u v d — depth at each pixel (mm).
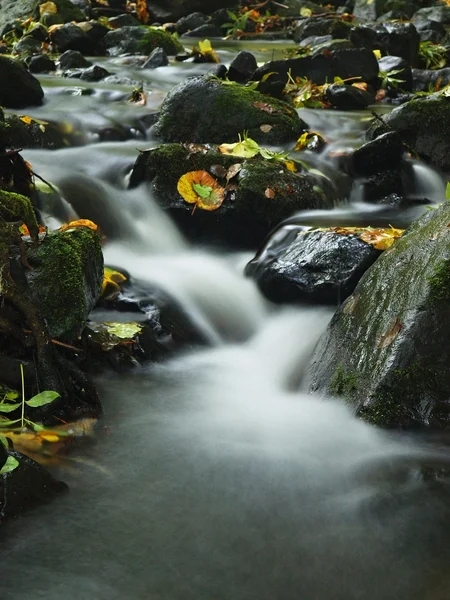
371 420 2936
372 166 5699
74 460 2678
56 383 2918
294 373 3518
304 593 2045
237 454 2768
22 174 3871
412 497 2516
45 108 6746
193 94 6141
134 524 2322
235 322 4039
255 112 6012
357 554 2215
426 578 2113
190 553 2195
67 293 3041
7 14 12766
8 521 2287
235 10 14539
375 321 3162
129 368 3439
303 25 12320
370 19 14211
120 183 5270
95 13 13086
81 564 2131
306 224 4664
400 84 8531
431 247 3152
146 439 2850
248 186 4797
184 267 4480
